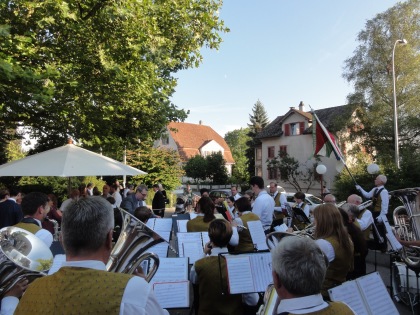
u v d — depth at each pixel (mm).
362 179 15906
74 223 1500
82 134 11117
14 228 2258
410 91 25219
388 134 25281
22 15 7855
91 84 9008
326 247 2891
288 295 1531
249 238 4918
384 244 6699
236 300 3229
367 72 26938
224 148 62656
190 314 4016
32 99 7027
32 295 1439
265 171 39406
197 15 12414
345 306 1577
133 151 23812
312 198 17609
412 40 25875
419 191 5133
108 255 1618
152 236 2309
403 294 5160
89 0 8492
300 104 38562
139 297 1406
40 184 17078
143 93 10086
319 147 8141
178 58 13164
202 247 4816
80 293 1369
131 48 8859
